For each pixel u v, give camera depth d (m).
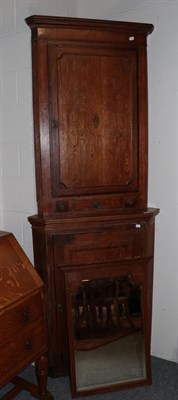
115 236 1.78
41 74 1.64
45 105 1.66
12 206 1.92
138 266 1.76
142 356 1.80
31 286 1.51
